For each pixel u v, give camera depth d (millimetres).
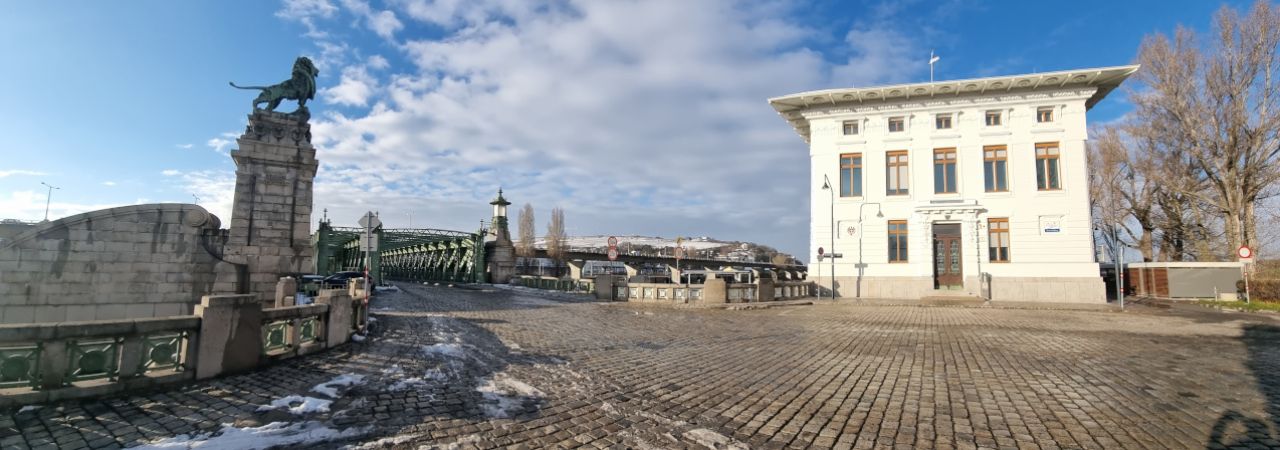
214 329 7527
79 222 16516
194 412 5969
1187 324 17375
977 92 30047
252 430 5453
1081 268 27828
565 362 9805
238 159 21062
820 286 31625
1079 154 28359
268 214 21297
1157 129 32625
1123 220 39031
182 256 17828
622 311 22000
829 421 6230
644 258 81625
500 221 51938
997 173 29641
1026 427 6004
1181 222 35031
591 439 5496
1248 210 29500
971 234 29344
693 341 13031
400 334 13086
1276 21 28000
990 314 21203
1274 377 8766
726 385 8078
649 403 6945
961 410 6703
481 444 5250
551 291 39406
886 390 7797
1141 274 32125
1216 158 30297
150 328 6746
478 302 26531
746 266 86438
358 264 61156
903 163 31125
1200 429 5918
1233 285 27703
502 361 9750
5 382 5730
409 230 53562
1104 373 9086
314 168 22234
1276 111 28094
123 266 17000
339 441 5223
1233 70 29422
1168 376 8836
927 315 20766
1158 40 32188
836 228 31734
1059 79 28422
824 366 9727
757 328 16125
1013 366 9742
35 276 15945
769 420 6254
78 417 5617
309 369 8391
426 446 5156
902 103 31219
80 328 6152
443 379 8062
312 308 9883
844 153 32125
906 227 30562
